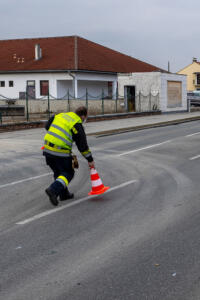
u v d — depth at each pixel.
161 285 3.95
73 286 3.97
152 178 9.18
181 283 3.98
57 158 6.82
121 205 6.95
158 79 35.44
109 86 46.28
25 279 4.14
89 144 16.05
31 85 41.03
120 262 4.52
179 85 39.22
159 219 6.12
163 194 7.67
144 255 4.71
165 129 22.27
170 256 4.66
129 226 5.80
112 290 3.87
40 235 5.49
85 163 11.52
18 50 44.28
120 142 16.55
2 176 9.79
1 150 14.39
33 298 3.75
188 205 6.88
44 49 43.47
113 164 11.18
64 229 5.73
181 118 29.48
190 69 82.94
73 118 6.83
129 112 32.97
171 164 11.01
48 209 6.78
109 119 28.58
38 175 9.83
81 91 42.34
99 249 4.93
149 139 17.39
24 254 4.82
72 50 42.34
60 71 38.94
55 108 32.12
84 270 4.33
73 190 8.13
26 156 12.98
